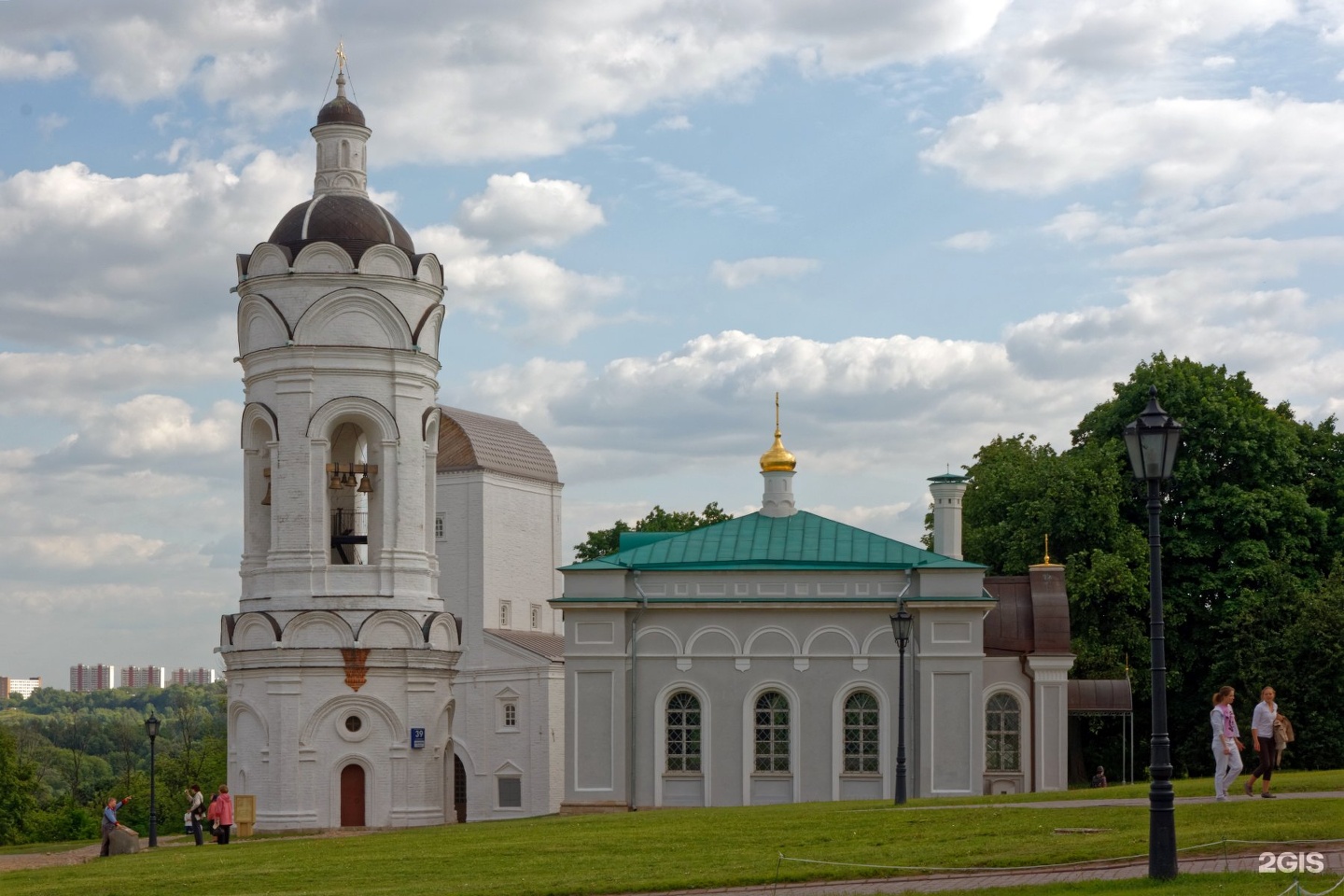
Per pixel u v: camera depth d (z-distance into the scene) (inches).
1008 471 3339.1
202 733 7111.2
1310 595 2851.9
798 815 1691.7
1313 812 1318.9
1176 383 3189.0
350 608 2623.0
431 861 1530.5
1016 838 1331.2
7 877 1704.0
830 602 2453.2
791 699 2450.8
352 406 2640.3
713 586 2474.2
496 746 3238.2
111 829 2165.4
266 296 2657.5
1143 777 2999.5
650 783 2442.2
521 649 3213.6
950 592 2454.5
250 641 2620.6
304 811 2578.7
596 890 1262.3
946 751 2423.7
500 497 3395.7
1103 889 1072.8
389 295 2667.3
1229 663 2923.2
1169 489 3095.5
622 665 2450.8
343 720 2610.7
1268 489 3095.5
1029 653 2508.6
